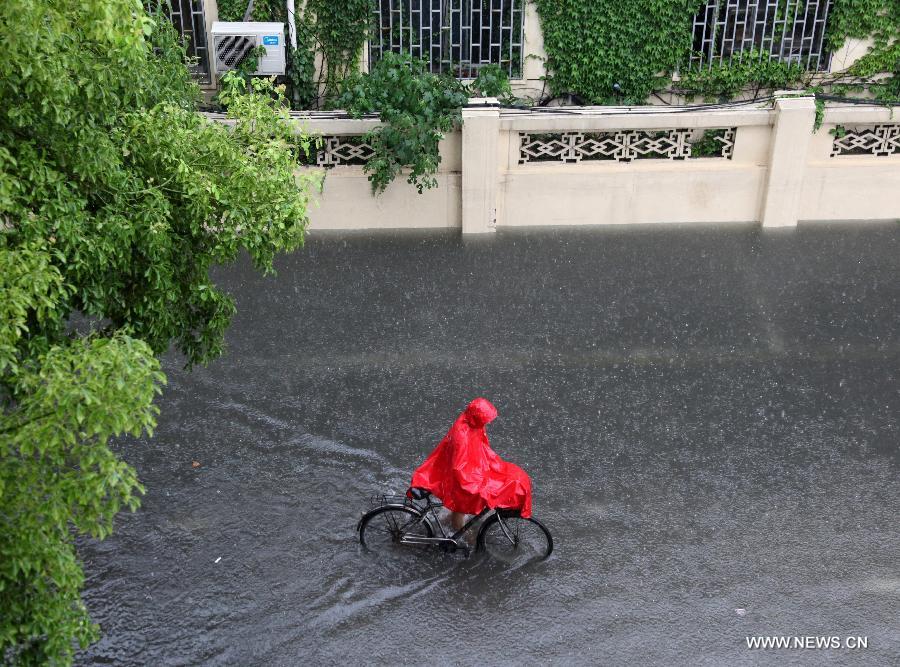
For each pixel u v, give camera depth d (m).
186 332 6.71
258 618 6.55
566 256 12.77
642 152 13.45
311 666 6.15
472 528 7.46
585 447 8.64
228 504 7.76
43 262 4.45
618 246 13.05
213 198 5.88
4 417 4.32
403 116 12.38
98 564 7.03
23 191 4.85
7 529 4.17
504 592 6.80
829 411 9.20
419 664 6.16
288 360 10.11
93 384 4.14
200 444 8.58
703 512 7.69
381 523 7.47
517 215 13.71
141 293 5.89
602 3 14.16
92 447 4.34
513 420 9.06
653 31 14.35
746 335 10.69
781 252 12.80
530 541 7.32
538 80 14.91
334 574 6.97
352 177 13.32
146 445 8.54
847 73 14.67
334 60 14.45
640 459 8.45
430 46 14.59
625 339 10.61
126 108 5.88
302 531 7.44
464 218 13.41
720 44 14.58
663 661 6.19
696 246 13.01
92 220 5.27
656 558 7.15
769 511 7.70
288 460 8.38
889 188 13.55
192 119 5.99
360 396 9.45
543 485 8.06
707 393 9.53
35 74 4.58
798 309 11.26
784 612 6.61
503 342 10.55
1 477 4.16
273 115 6.32
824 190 13.55
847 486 8.03
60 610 4.43
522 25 14.47
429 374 9.88
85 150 5.10
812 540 7.34
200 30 14.12
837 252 12.77
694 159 13.55
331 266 12.45
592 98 14.88
